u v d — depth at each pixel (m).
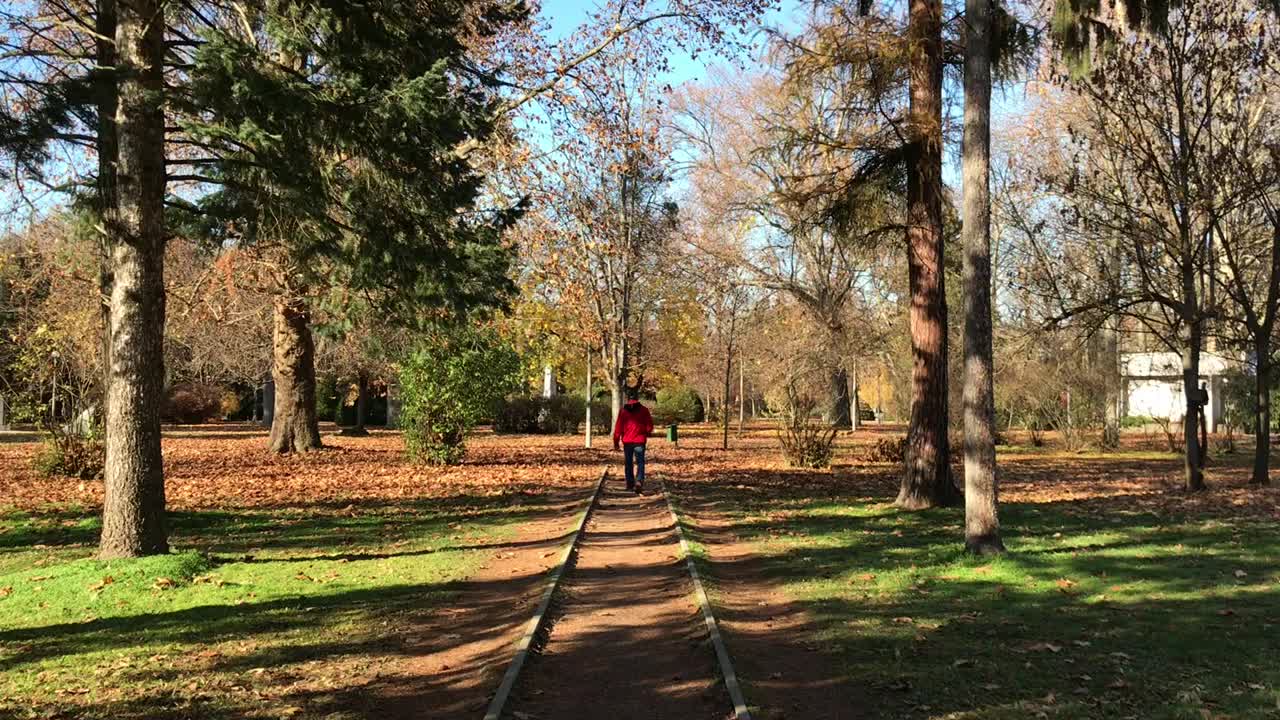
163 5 10.22
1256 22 18.11
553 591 9.02
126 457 10.33
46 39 12.80
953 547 11.29
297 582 9.89
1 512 15.16
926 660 6.75
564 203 22.64
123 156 10.25
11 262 23.16
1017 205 31.23
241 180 11.62
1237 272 19.36
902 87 15.59
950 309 34.69
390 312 13.45
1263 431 19.44
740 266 35.50
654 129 21.72
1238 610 7.97
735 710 5.56
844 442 38.38
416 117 10.59
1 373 21.67
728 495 18.81
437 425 25.52
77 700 5.99
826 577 10.04
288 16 10.97
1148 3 17.12
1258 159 20.16
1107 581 9.26
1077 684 6.09
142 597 9.02
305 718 5.70
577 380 48.94
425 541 12.93
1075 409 33.56
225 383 60.25
